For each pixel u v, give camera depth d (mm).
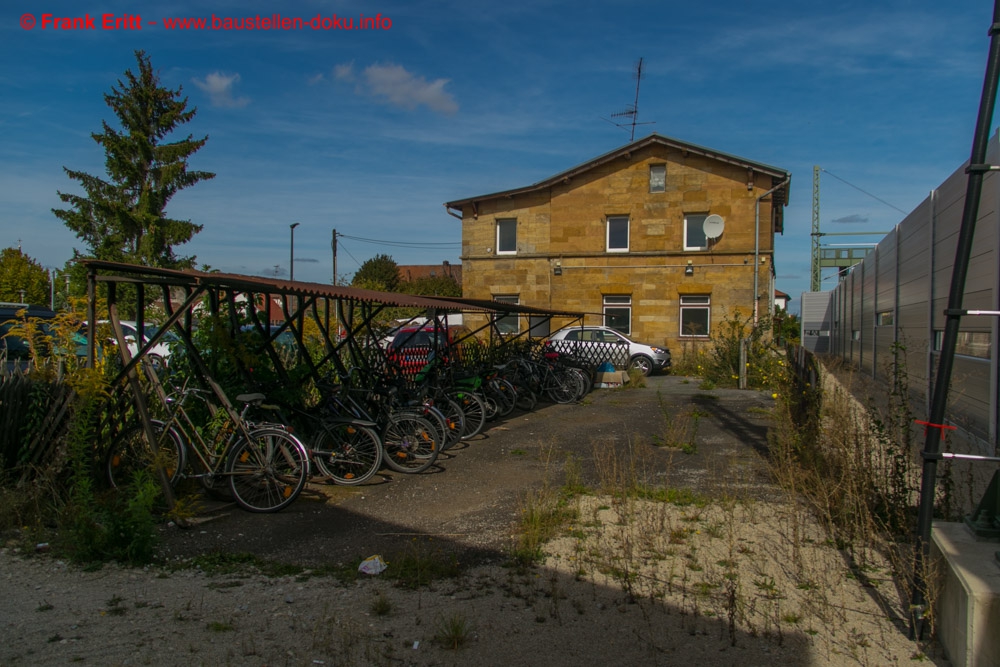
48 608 4086
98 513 5480
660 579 4539
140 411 5852
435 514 6105
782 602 4191
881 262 16312
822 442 6688
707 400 14250
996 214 7434
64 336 7371
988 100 3541
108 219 28688
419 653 3592
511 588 4434
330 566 4859
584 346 18859
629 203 23609
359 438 7207
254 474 6199
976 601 3240
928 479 3818
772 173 22172
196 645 3637
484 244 25062
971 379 8305
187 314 6660
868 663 3514
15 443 6027
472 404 9852
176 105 29812
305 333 10836
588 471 7668
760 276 22656
